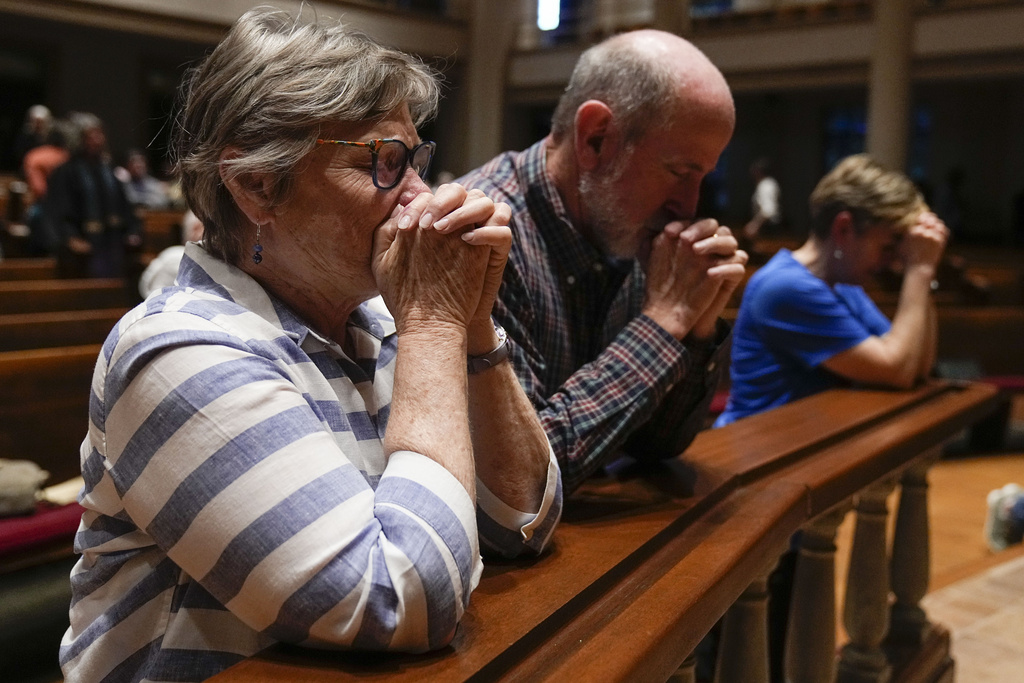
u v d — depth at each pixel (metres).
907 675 2.20
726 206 16.45
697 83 1.31
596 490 1.38
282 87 0.88
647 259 1.41
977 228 14.51
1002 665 2.61
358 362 1.08
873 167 2.46
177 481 0.80
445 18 13.58
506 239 0.94
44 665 1.97
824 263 2.50
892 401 2.23
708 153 1.34
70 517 1.99
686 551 1.17
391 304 0.95
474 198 0.94
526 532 1.05
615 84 1.33
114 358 0.84
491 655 0.83
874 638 2.10
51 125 7.06
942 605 3.05
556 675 0.83
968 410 2.36
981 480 4.85
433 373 0.91
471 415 1.05
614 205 1.36
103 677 0.91
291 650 0.83
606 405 1.28
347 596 0.78
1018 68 9.84
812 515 1.51
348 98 0.89
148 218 7.59
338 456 0.84
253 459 0.80
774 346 2.46
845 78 11.12
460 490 0.87
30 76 12.12
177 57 13.08
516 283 1.33
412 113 1.01
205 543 0.80
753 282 2.53
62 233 5.90
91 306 4.38
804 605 1.84
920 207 2.45
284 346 0.92
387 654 0.83
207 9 11.78
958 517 4.23
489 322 1.02
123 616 0.90
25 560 1.92
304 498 0.80
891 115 10.37
